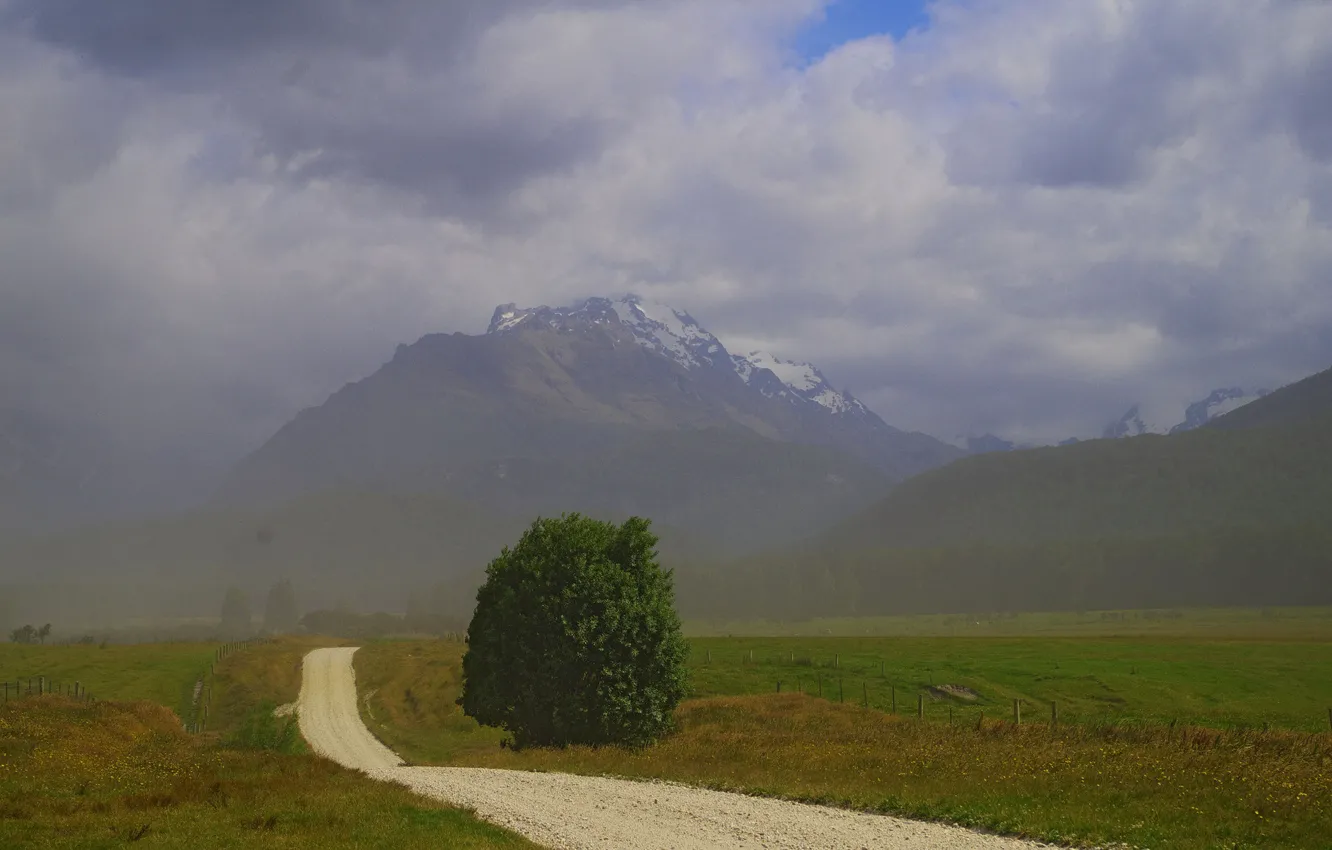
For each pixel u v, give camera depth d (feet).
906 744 137.08
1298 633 533.55
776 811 90.27
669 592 188.85
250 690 313.53
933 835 76.48
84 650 379.35
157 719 197.26
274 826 82.02
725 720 201.26
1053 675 257.55
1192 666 271.08
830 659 299.99
